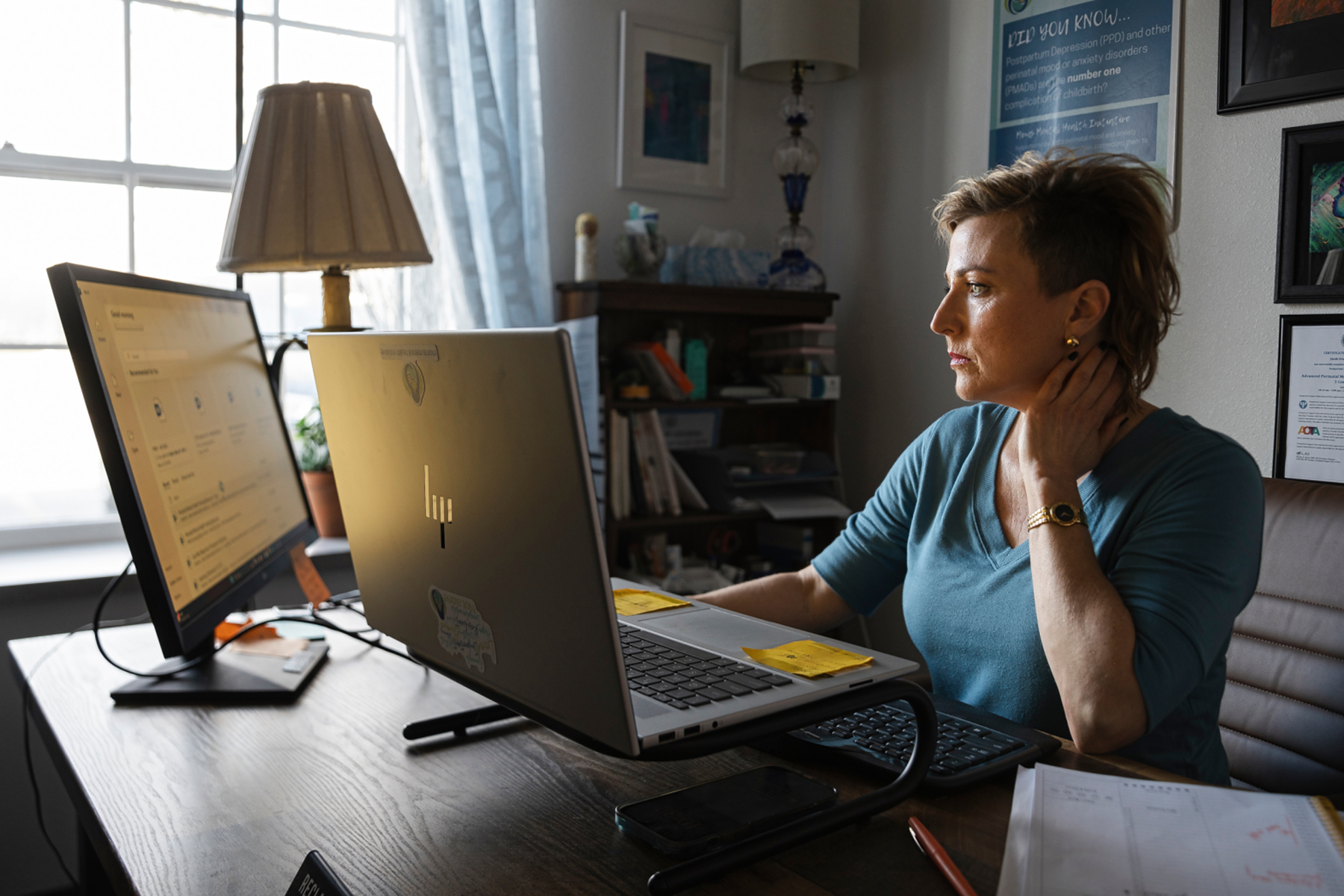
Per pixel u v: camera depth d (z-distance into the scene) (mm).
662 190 2830
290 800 757
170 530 927
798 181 2846
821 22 2652
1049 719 1077
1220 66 2145
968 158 2709
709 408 2799
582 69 2672
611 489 2492
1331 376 2012
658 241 2561
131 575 1948
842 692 736
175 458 982
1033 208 1059
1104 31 2377
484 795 766
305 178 1455
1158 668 898
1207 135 2207
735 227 3012
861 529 1365
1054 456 1046
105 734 896
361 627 1275
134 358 937
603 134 2725
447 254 2393
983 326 1095
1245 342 2156
